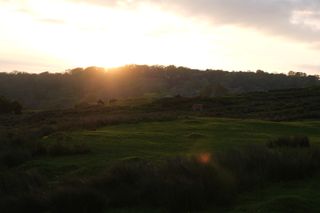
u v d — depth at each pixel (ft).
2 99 303.68
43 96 610.65
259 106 227.61
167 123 132.67
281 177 53.16
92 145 88.28
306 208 40.88
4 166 71.56
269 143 78.43
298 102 228.84
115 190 46.65
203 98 269.44
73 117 209.46
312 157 58.80
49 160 75.00
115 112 235.61
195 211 42.06
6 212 43.06
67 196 43.34
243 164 53.83
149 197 44.93
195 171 47.83
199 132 108.58
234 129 114.93
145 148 83.46
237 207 42.45
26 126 170.09
